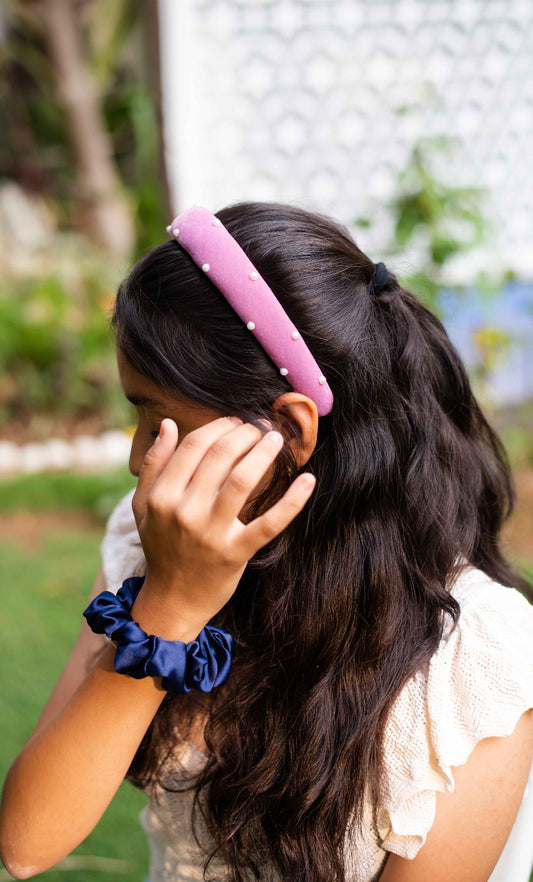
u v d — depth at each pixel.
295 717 0.93
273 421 0.88
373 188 3.95
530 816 0.94
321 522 0.95
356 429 0.94
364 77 3.82
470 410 1.17
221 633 0.83
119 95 5.88
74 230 5.80
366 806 0.90
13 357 4.86
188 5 3.48
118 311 0.91
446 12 3.73
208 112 3.78
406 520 0.98
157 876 1.07
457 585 0.97
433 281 3.24
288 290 0.88
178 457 0.76
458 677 0.86
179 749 1.00
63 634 2.75
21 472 4.34
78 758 0.81
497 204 3.96
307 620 0.94
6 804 0.86
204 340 0.86
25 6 5.43
